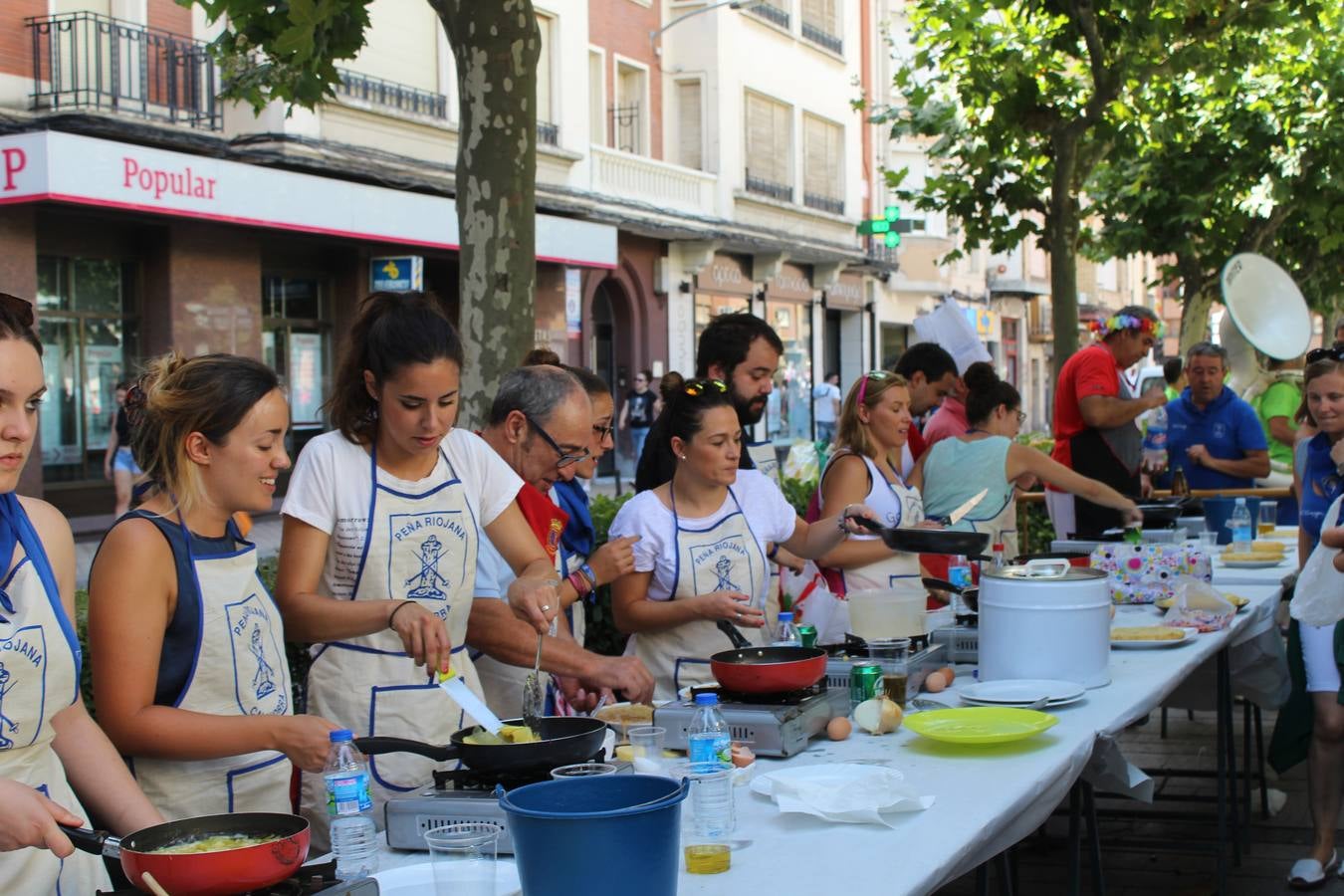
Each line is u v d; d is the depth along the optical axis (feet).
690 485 12.68
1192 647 13.60
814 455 26.71
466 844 6.80
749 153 81.00
